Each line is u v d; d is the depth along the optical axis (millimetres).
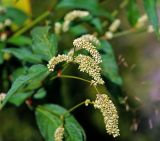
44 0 872
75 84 944
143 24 652
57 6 653
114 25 639
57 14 710
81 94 963
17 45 626
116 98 556
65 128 458
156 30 569
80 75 940
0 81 654
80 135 450
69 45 753
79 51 506
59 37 616
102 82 402
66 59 411
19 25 651
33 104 527
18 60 643
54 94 655
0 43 600
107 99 399
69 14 591
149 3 573
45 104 513
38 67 418
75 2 650
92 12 647
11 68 646
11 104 546
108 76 550
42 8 866
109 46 560
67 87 928
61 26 610
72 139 447
